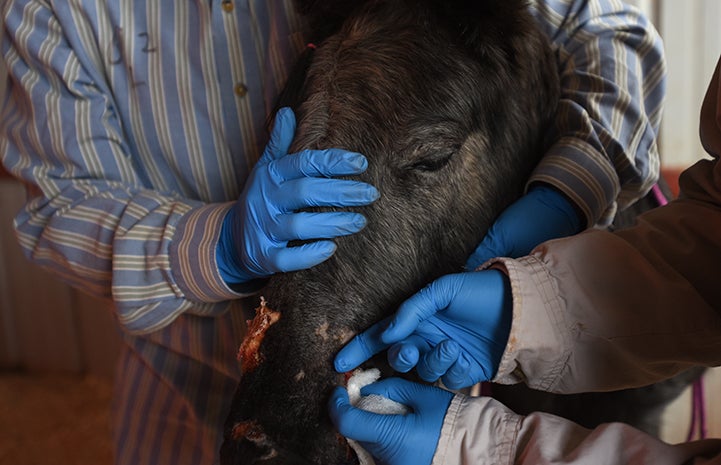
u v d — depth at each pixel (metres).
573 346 1.16
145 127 1.78
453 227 1.35
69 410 3.56
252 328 1.26
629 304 1.15
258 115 1.71
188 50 1.72
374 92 1.29
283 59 1.62
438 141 1.29
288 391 1.19
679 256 1.20
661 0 3.05
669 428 1.92
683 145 3.19
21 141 1.80
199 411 1.81
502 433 1.13
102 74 1.79
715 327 1.15
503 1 1.42
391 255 1.28
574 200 1.45
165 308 1.58
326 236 1.25
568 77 1.68
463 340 1.22
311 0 1.48
